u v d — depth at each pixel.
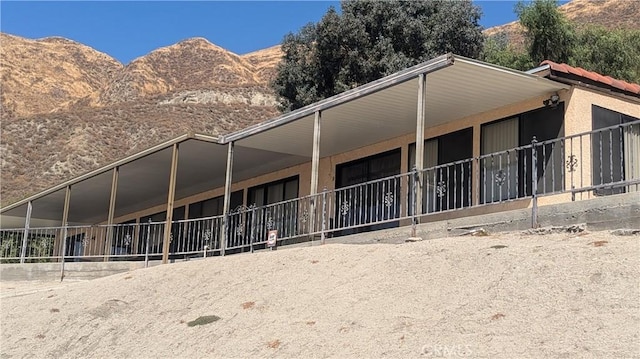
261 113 65.38
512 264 8.02
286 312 8.66
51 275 19.66
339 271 9.70
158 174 21.09
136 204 26.17
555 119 12.81
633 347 5.67
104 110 62.84
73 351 9.77
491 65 11.48
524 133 13.35
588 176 12.33
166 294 11.02
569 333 6.16
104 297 11.64
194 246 22.22
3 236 29.11
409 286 8.33
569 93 12.61
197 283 11.13
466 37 30.16
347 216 17.27
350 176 17.88
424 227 11.67
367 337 7.21
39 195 24.36
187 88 70.25
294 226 18.70
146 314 10.37
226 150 18.12
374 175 17.11
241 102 69.12
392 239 12.18
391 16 30.62
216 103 67.94
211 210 23.36
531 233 9.79
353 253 10.51
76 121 59.84
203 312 9.66
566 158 12.45
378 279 8.87
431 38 30.09
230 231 21.14
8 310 12.28
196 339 8.73
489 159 13.98
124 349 9.26
